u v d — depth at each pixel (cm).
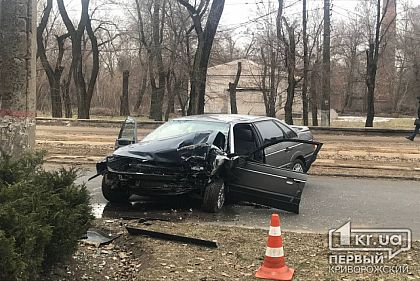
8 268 359
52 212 457
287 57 3195
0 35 593
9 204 392
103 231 696
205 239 652
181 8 3406
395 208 938
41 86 5047
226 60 5406
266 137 1001
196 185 856
